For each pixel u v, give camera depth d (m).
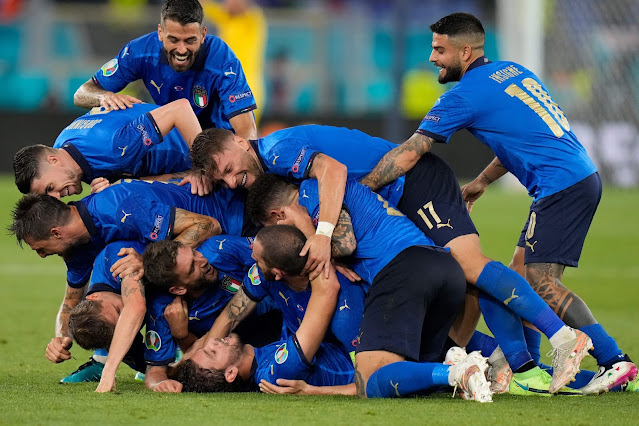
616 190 58.84
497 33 66.88
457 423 12.29
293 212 15.34
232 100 19.97
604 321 23.12
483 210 49.91
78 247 16.47
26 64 63.50
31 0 65.38
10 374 16.61
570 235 16.31
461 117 16.78
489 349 16.20
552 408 13.52
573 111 59.69
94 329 15.01
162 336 15.65
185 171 18.70
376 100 64.56
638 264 34.00
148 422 12.27
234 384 15.01
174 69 19.09
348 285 15.20
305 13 64.44
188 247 15.35
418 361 14.34
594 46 60.44
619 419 12.77
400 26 55.28
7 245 39.00
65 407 13.23
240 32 49.34
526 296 15.05
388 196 16.53
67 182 17.14
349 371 15.21
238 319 15.82
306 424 12.17
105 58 63.88
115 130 17.55
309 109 63.84
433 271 14.50
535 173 16.70
